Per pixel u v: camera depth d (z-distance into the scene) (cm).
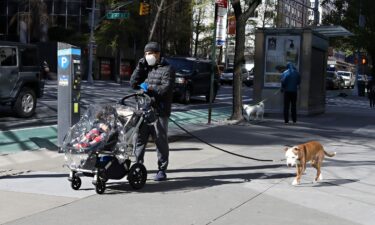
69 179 675
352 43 4456
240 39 1523
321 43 1923
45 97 2194
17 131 1238
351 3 4422
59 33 5072
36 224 537
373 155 1004
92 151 644
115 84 4053
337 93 4388
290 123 1562
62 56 898
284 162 911
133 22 4431
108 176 663
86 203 621
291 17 8612
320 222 570
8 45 1427
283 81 1540
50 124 1381
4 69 1414
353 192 710
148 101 709
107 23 4562
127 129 675
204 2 4712
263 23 6594
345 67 9788
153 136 735
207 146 1073
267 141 1170
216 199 653
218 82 2575
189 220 563
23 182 726
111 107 671
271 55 1797
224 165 874
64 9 5334
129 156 687
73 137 665
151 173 802
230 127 1412
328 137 1265
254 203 639
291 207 626
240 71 1538
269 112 1808
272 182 755
